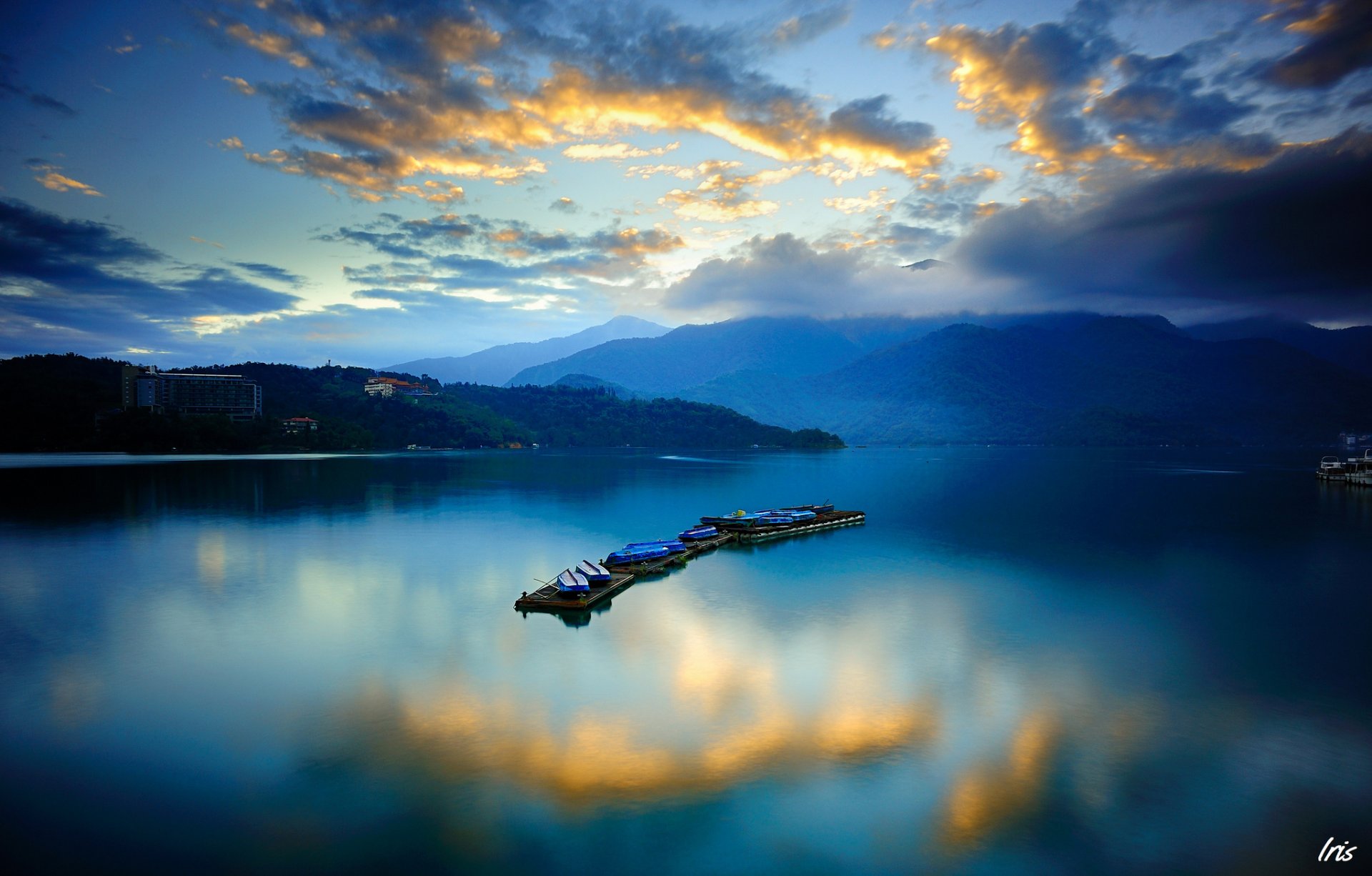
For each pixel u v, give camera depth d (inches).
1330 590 2117.4
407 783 974.4
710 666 1432.1
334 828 876.0
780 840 859.4
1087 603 1958.7
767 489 5767.7
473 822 888.3
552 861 818.8
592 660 1467.8
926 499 4916.3
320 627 1710.1
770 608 1899.6
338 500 4463.6
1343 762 1058.7
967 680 1365.7
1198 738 1130.7
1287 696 1300.4
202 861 816.3
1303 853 852.6
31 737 1110.4
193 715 1194.6
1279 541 3041.3
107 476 5792.3
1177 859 839.1
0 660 1469.0
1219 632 1684.3
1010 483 6481.3
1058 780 1002.7
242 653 1513.3
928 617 1814.7
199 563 2477.9
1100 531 3344.0
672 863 816.9
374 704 1238.9
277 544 2866.6
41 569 2358.5
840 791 965.2
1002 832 881.5
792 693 1295.5
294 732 1128.8
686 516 3900.1
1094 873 811.4
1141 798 960.3
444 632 1669.5
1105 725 1173.7
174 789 962.7
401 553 2701.8
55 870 799.7
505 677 1371.8
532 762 1034.1
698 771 1010.7
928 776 1005.8
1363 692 1318.9
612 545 2898.6
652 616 1813.5
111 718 1179.3
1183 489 5689.0
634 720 1172.5
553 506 4350.4
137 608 1877.5
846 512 3831.2
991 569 2444.6
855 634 1658.5
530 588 2119.8
